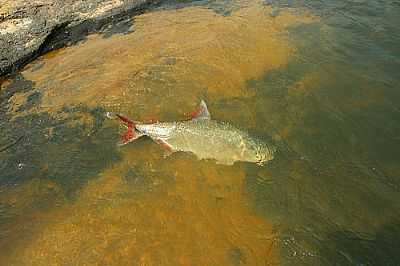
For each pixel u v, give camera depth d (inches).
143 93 67.3
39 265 44.4
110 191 52.2
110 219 48.7
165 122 57.6
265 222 47.5
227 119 60.8
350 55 74.1
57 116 64.7
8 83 75.1
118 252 45.0
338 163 54.2
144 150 57.5
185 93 66.8
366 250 44.3
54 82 73.0
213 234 46.4
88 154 57.6
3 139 61.5
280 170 53.4
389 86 66.4
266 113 61.9
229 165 54.4
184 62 74.3
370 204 49.2
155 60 75.5
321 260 43.4
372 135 58.1
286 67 71.9
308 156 55.2
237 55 75.7
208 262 43.6
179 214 48.8
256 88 67.1
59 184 53.9
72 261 44.4
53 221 49.1
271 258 43.6
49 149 59.1
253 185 51.7
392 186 51.3
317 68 71.2
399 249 44.3
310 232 46.2
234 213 48.6
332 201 49.6
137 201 50.6
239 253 44.3
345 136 58.0
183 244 45.6
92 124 62.5
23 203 51.8
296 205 49.3
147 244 45.7
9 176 55.7
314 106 63.0
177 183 52.5
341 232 46.2
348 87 66.6
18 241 47.0
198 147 54.4
